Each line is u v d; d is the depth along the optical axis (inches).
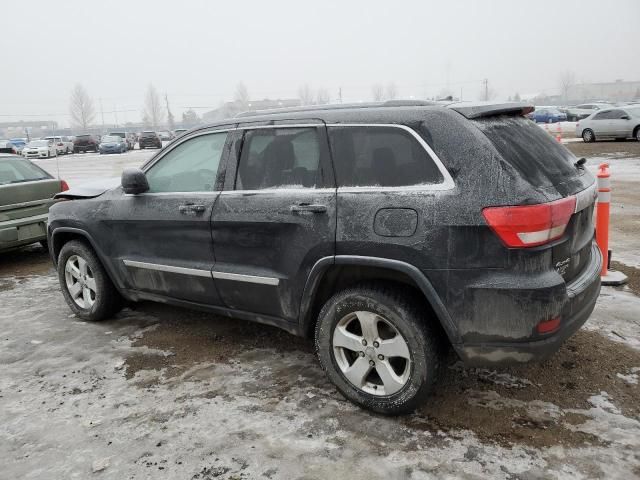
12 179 272.7
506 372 137.2
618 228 297.1
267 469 104.5
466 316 107.6
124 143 1590.8
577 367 138.0
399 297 114.6
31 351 164.6
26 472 107.0
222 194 142.3
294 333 136.7
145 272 164.1
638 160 617.3
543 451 106.0
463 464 103.3
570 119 1755.7
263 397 131.6
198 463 107.3
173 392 135.9
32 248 323.0
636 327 160.7
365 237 115.0
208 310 155.2
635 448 105.8
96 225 173.3
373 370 127.8
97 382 143.0
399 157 115.1
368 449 109.2
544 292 102.4
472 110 113.5
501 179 103.8
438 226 107.3
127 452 111.9
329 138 125.0
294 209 125.7
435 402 124.9
